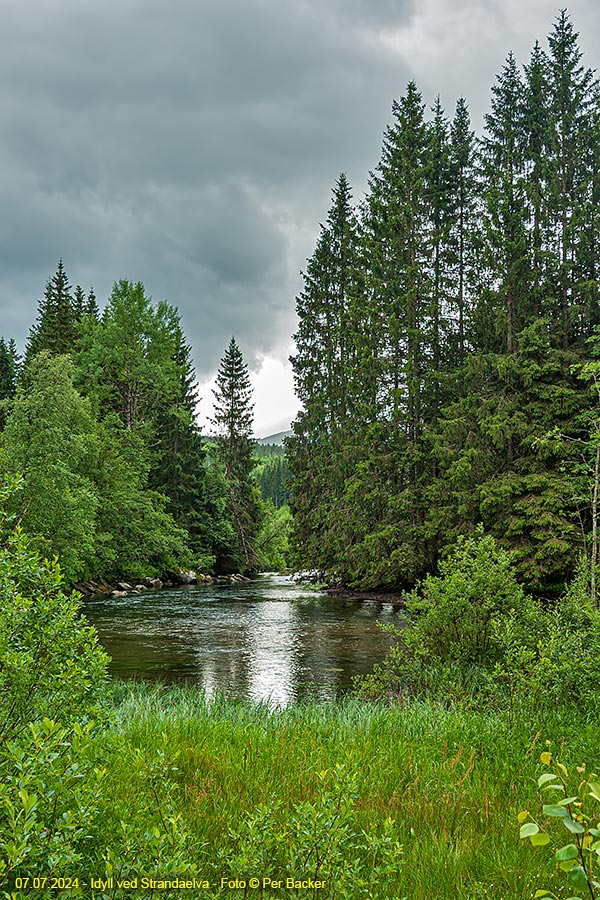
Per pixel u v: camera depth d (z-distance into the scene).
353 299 33.59
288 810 3.98
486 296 26.12
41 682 3.50
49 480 23.92
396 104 31.97
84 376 41.03
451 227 31.31
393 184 30.69
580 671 6.89
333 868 2.92
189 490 45.31
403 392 27.42
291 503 38.06
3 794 2.32
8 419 26.44
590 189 26.80
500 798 4.66
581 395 22.02
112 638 17.06
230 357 53.84
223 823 3.82
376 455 28.17
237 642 16.48
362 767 5.13
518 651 7.46
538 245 26.97
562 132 27.88
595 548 16.38
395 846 3.19
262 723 6.94
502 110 32.03
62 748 2.77
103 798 3.61
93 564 30.56
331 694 10.93
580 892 3.14
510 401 23.72
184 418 44.59
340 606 25.17
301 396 41.25
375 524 27.78
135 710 7.28
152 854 2.66
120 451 37.22
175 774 4.68
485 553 10.05
